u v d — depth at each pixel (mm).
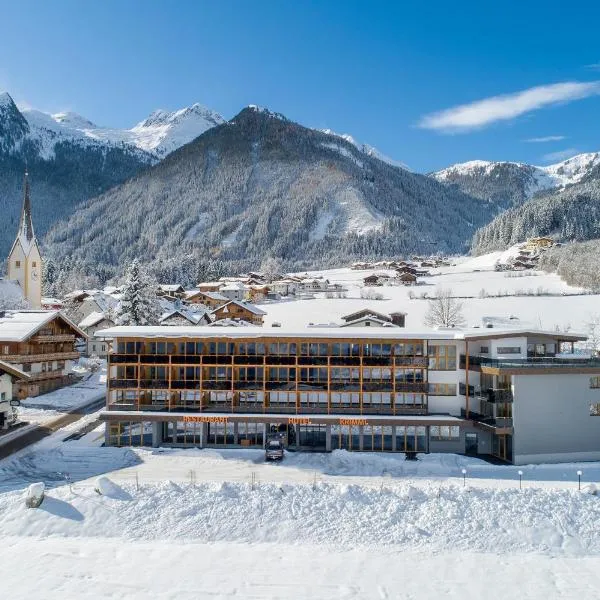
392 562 32438
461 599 28938
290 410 50375
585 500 38312
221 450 49812
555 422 47531
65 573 30562
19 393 67375
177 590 29172
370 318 84188
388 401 51812
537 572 31703
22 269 103312
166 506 37406
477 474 43906
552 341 52062
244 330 52750
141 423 51375
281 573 31031
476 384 51156
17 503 37125
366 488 39531
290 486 39562
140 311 87500
